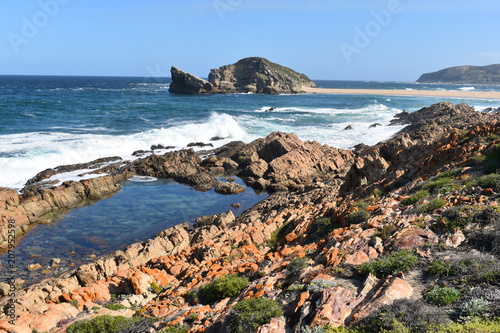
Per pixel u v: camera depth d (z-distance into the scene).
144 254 24.88
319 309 10.13
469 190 16.42
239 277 17.19
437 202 15.96
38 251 27.56
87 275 21.27
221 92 181.00
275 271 15.68
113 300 18.72
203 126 66.81
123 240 29.98
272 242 24.95
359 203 21.55
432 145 28.62
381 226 15.77
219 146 62.28
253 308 11.34
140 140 58.12
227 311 12.30
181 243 27.06
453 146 25.16
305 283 12.44
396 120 77.31
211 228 28.77
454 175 20.00
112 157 50.41
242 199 41.19
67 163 47.88
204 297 15.98
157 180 46.44
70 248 28.27
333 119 86.44
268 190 43.59
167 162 49.00
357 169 32.06
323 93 193.00
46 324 15.34
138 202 38.91
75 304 17.77
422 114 70.19
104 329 13.84
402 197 20.14
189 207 38.06
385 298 10.02
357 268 12.39
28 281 23.11
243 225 27.98
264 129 73.38
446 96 150.12
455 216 14.08
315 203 31.97
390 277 11.19
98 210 36.28
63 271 24.64
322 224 22.14
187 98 138.62
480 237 12.28
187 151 54.41
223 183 44.44
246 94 180.38
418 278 11.23
